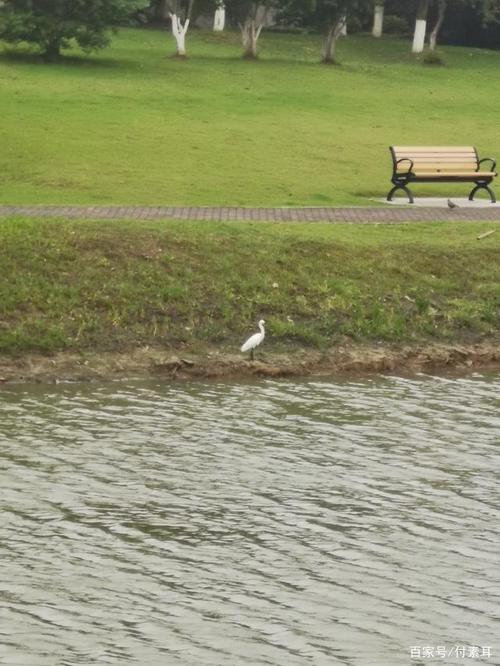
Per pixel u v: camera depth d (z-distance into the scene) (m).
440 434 15.10
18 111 33.16
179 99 37.00
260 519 12.56
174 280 19.08
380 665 10.04
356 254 20.36
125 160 28.42
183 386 16.84
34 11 43.19
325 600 11.02
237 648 10.24
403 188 25.55
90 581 11.23
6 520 12.34
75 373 17.06
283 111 36.34
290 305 18.92
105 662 9.98
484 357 18.45
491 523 12.62
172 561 11.64
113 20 43.78
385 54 52.34
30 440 14.45
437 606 10.98
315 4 45.78
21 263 19.00
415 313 19.19
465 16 58.56
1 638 10.28
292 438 14.79
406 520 12.63
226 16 56.09
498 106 40.41
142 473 13.58
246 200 25.05
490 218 23.69
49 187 25.78
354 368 17.83
